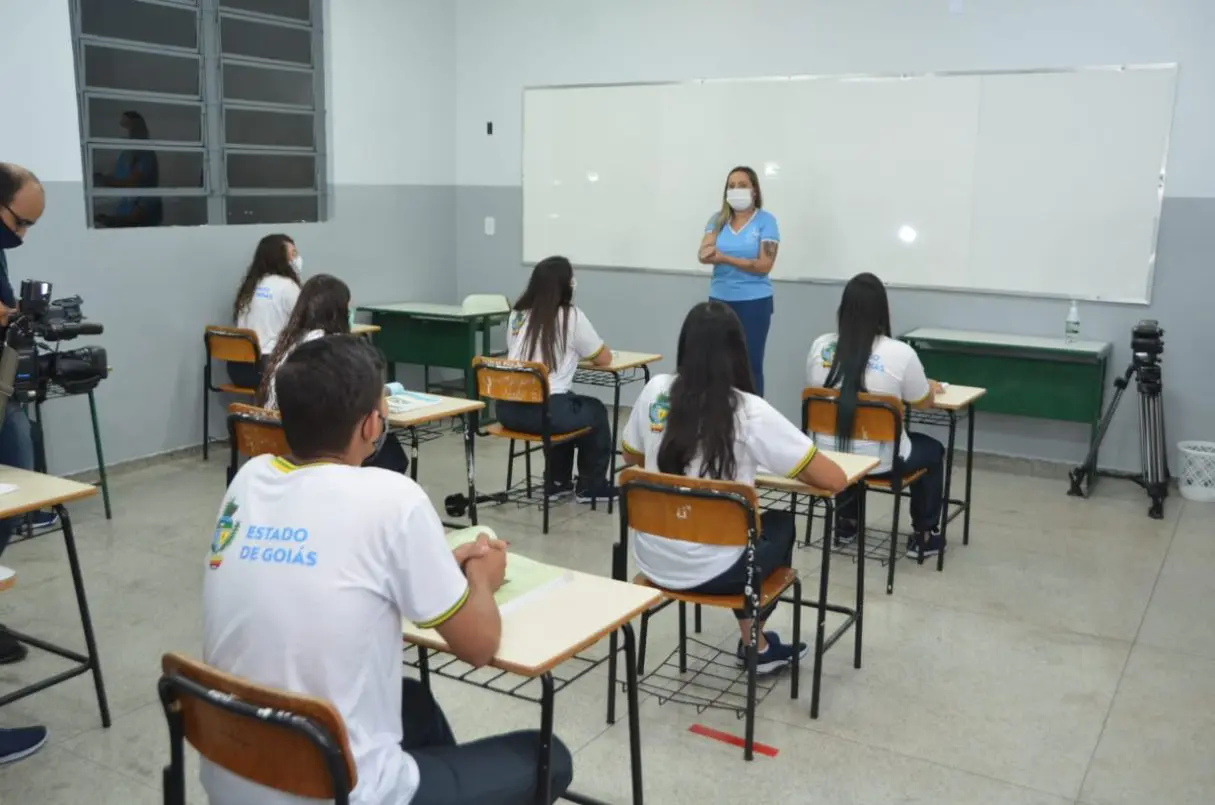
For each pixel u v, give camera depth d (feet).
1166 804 7.89
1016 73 16.88
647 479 8.05
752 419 8.28
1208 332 16.19
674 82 19.94
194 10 17.38
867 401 11.39
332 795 4.42
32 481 8.26
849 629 11.04
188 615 11.19
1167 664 10.31
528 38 21.50
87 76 15.89
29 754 8.34
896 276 18.44
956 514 13.94
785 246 19.31
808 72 18.62
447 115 22.57
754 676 8.34
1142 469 16.14
